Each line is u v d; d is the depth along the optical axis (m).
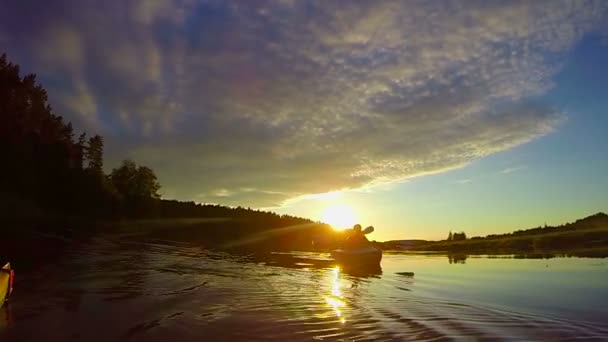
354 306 10.68
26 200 36.50
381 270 20.72
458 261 26.36
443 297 12.48
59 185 42.91
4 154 37.88
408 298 12.17
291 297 11.69
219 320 8.80
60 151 46.38
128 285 12.62
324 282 15.38
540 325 8.91
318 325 8.62
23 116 43.34
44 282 12.70
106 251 22.14
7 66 43.16
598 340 7.92
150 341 7.31
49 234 26.70
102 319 8.64
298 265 21.83
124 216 48.12
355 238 24.66
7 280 9.89
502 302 11.61
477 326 8.77
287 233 46.50
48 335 7.53
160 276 14.66
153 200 54.72
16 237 23.55
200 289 12.43
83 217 41.59
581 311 10.42
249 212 53.44
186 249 26.81
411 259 28.83
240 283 13.98
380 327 8.56
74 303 10.03
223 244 35.75
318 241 33.12
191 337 7.60
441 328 8.55
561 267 20.47
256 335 7.82
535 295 12.83
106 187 49.28
